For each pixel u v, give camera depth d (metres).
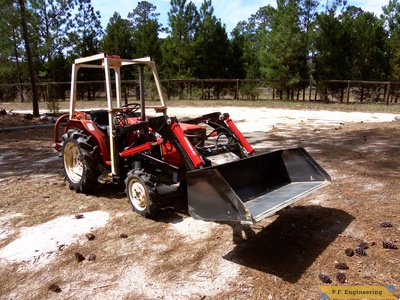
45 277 2.88
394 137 8.48
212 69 22.02
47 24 23.61
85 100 22.86
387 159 6.29
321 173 3.72
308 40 19.47
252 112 15.45
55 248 3.34
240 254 3.16
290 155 3.89
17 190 4.95
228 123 4.37
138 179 3.92
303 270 2.86
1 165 6.39
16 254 3.24
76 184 4.77
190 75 21.98
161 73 22.73
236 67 22.62
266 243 3.34
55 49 23.88
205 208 3.01
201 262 3.05
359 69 20.50
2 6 12.55
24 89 22.97
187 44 22.02
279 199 3.35
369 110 16.08
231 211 2.84
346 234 3.45
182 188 4.65
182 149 3.75
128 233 3.62
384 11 21.02
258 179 3.77
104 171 4.89
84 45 24.67
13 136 9.57
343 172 5.52
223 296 2.59
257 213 2.96
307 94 24.31
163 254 3.20
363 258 3.00
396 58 19.47
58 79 23.73
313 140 8.31
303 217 3.89
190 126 4.32
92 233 3.62
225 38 22.02
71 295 2.65
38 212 4.18
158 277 2.85
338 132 9.50
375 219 3.76
